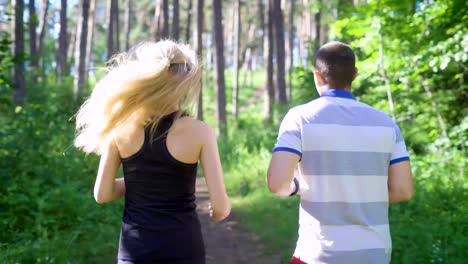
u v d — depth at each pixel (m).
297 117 2.41
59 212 6.39
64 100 18.12
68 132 10.21
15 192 6.51
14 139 7.79
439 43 8.84
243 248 6.44
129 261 2.27
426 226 5.95
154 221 2.27
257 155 13.95
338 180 2.34
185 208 2.32
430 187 8.06
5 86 9.31
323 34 33.94
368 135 2.38
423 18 9.52
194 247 2.30
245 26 53.00
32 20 11.15
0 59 9.01
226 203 2.39
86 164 8.93
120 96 2.27
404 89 10.83
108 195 2.42
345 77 2.47
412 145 10.66
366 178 2.36
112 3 30.27
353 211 2.33
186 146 2.31
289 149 2.36
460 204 7.17
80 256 5.35
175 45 2.36
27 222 6.13
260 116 32.06
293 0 38.97
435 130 10.12
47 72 31.09
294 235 6.59
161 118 2.31
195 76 2.34
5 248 5.34
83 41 23.80
